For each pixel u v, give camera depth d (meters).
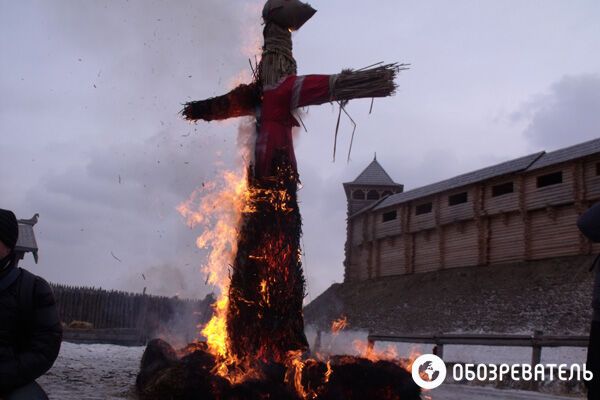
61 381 7.88
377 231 56.03
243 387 4.58
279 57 5.94
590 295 32.44
